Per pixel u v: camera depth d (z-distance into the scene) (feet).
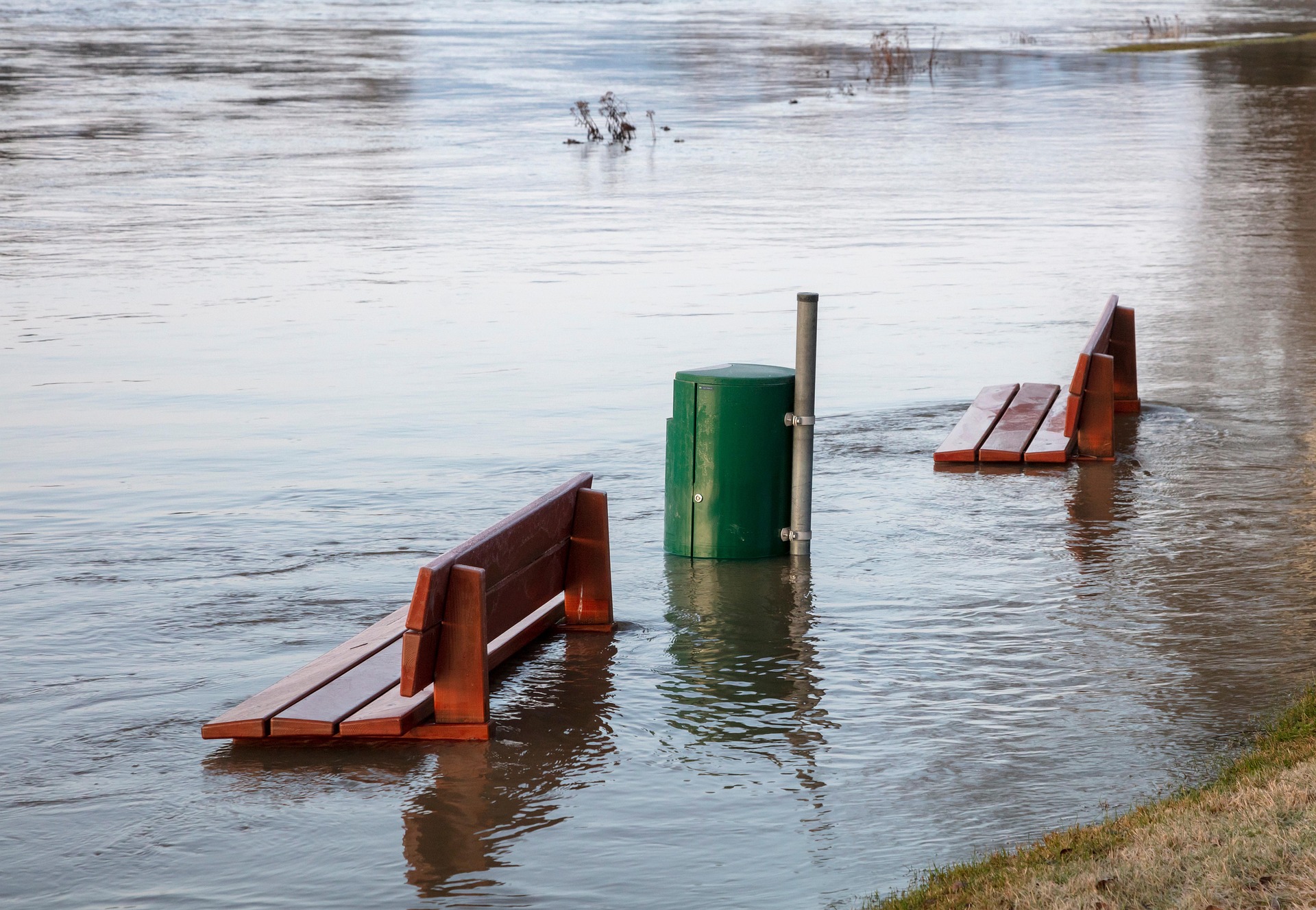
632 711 44.27
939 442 80.33
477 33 632.79
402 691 40.81
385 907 32.81
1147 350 104.99
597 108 331.98
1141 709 43.45
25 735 43.04
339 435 83.20
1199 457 75.92
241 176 220.64
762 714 43.86
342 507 68.90
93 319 119.44
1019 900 30.04
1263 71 408.46
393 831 36.52
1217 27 623.36
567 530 51.39
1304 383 93.91
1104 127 284.41
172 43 536.83
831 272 142.00
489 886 33.68
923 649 49.24
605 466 76.54
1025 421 81.20
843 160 240.94
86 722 43.98
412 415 88.33
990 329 115.03
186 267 144.87
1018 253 152.05
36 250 154.30
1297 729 40.22
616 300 128.47
